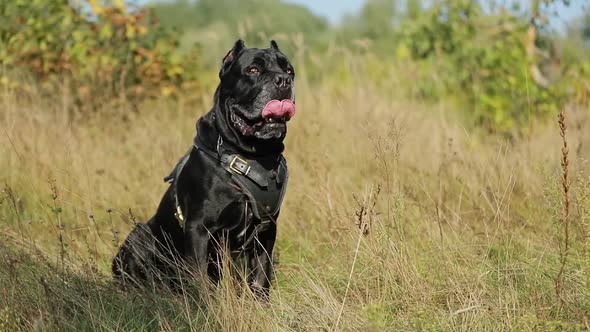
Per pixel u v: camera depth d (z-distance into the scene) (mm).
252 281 4262
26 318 3514
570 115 7082
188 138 7504
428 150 6430
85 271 4020
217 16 28625
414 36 9312
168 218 4328
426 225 4684
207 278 3908
